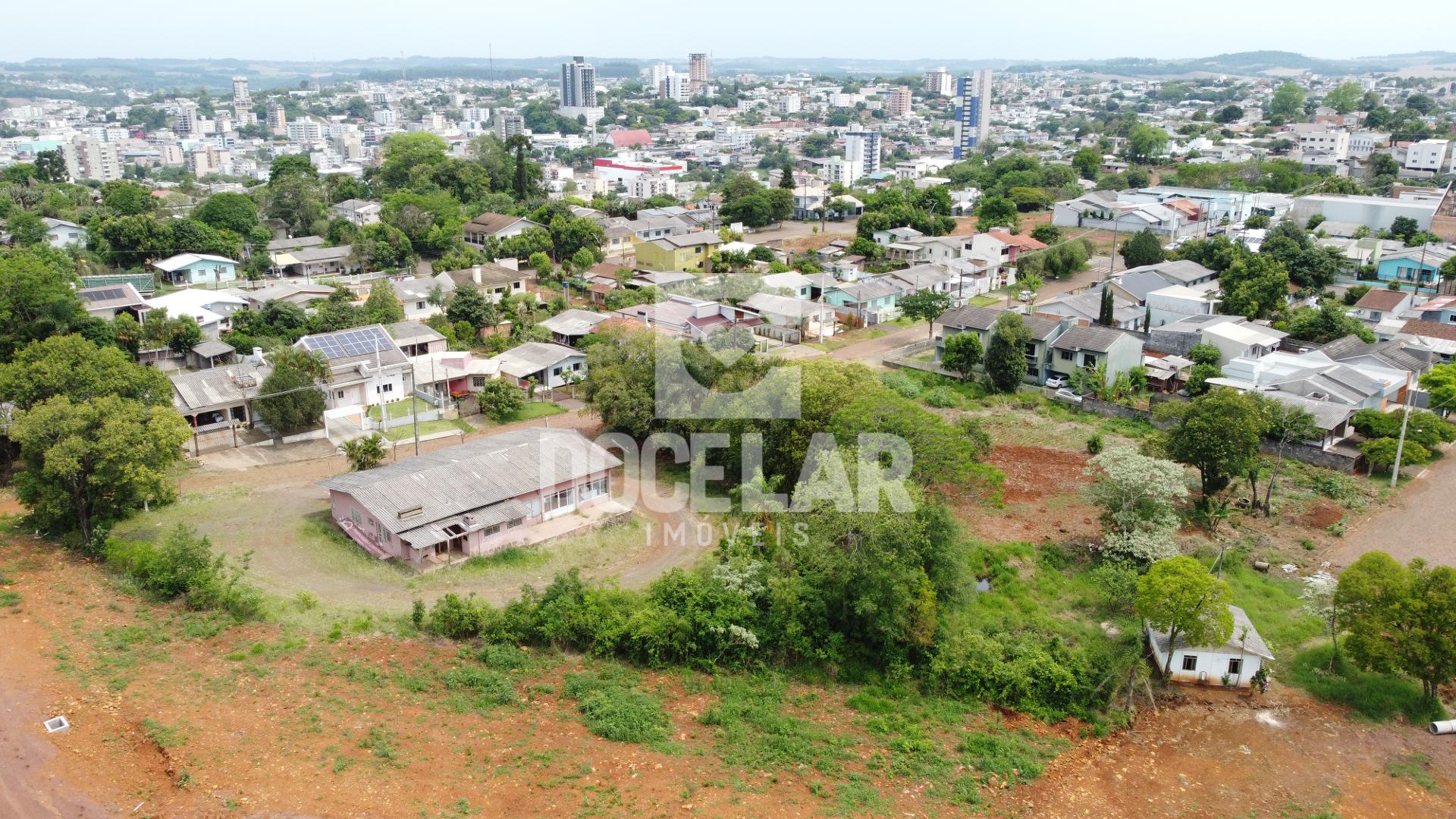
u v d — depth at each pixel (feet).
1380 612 102.47
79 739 83.66
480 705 94.94
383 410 178.60
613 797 81.92
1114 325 238.27
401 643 106.22
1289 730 100.68
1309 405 172.35
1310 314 233.76
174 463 150.61
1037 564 131.64
